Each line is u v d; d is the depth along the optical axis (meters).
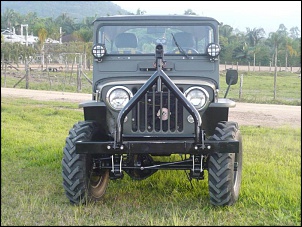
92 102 5.39
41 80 24.31
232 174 5.26
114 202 5.63
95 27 6.26
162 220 4.91
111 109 5.22
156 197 5.80
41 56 28.47
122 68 6.10
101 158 5.52
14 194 5.91
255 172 6.81
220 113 5.64
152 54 6.12
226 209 5.29
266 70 27.27
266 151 8.24
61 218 5.05
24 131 10.53
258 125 11.23
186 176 6.50
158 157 7.42
